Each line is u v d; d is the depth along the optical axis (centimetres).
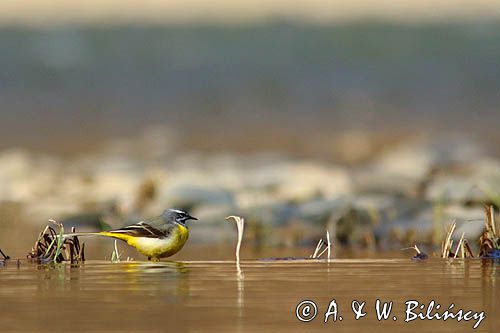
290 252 1224
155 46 3666
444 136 2725
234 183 1809
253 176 1892
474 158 2247
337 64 3544
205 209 1532
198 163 2292
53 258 1081
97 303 820
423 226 1356
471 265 1038
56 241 1093
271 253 1211
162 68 3503
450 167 2012
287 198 1659
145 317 765
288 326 742
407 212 1472
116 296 850
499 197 1384
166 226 1127
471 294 864
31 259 1080
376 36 3712
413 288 891
